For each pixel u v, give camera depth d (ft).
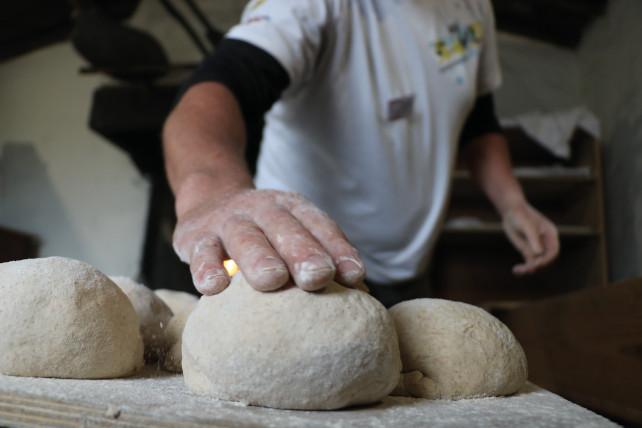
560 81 11.06
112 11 9.90
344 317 1.89
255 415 1.67
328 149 4.31
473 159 5.63
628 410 3.28
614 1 9.68
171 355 2.52
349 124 4.20
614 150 9.35
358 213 4.45
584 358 3.98
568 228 8.95
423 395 2.16
